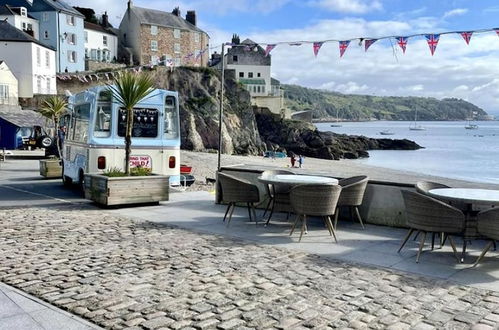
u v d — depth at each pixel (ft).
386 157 229.86
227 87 242.37
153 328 14.65
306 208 26.30
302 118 361.30
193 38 275.39
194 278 19.54
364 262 22.45
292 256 23.26
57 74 177.47
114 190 35.81
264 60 323.57
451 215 21.99
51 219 31.63
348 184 30.19
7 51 172.55
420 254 23.50
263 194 36.35
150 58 257.34
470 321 15.53
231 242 25.93
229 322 15.16
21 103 165.99
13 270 20.26
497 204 22.09
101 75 192.85
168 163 45.42
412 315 15.98
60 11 209.26
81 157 44.65
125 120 42.91
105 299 17.02
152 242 25.61
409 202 22.97
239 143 227.40
